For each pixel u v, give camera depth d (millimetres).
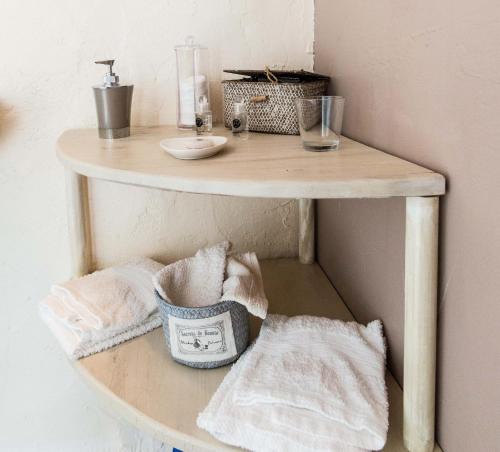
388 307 768
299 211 1190
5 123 1058
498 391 494
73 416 1250
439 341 605
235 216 1184
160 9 1057
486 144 488
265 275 1132
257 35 1093
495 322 492
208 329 762
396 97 693
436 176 562
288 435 609
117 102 909
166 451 1275
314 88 947
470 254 527
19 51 1033
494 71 470
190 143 771
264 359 735
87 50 1053
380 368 713
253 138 901
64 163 778
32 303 1165
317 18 1077
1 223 1107
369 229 839
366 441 604
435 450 620
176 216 1161
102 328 838
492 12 468
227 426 632
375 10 753
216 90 1104
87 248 1107
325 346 755
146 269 1012
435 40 577
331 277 1094
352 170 612
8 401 1214
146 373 777
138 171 648
